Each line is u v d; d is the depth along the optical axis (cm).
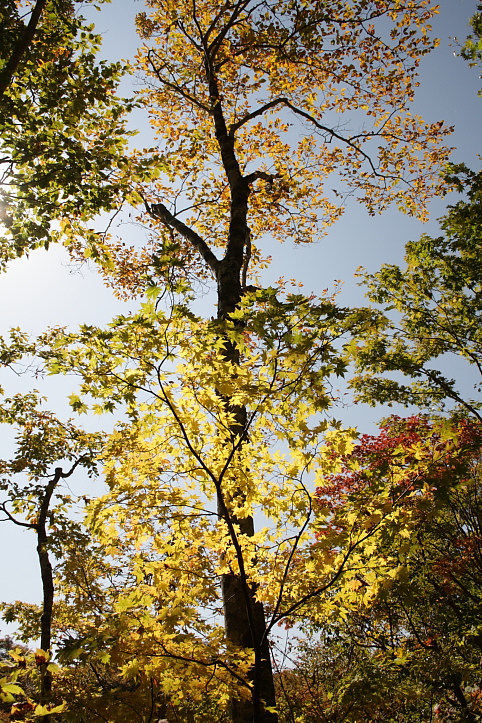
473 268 880
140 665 290
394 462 332
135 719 311
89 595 639
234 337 333
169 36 1087
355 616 689
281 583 314
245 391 321
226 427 342
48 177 582
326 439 324
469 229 886
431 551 874
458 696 672
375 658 547
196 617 317
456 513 921
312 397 327
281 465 337
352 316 312
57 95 599
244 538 340
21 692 254
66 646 280
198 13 1073
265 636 300
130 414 344
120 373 335
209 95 1023
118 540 351
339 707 464
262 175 879
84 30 628
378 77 1040
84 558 684
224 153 886
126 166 641
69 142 591
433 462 307
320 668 654
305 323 315
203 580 326
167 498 325
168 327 328
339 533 319
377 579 307
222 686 301
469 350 933
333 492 687
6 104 549
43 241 647
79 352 336
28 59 580
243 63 1070
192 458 351
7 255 667
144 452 345
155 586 321
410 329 955
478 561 841
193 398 339
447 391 901
